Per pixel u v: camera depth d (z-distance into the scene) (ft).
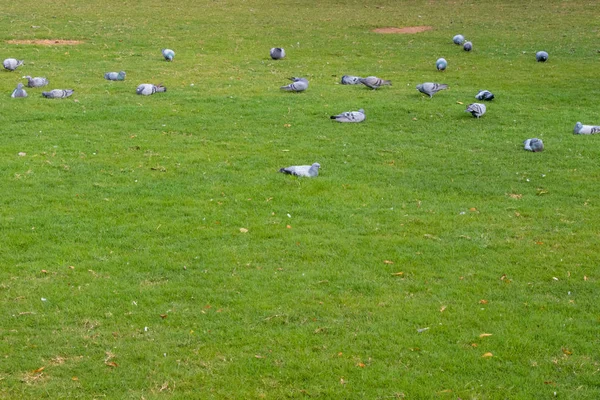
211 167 46.16
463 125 57.93
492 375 24.23
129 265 32.32
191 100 64.85
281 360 25.02
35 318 27.66
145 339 26.32
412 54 91.81
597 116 60.85
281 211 38.93
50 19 112.78
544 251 34.24
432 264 32.83
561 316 28.12
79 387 23.50
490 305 29.04
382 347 25.89
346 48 95.66
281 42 100.01
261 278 31.14
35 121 56.59
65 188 41.83
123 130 54.80
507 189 43.04
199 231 36.11
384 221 37.86
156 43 96.32
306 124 57.67
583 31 108.27
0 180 42.65
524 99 67.15
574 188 42.98
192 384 23.67
